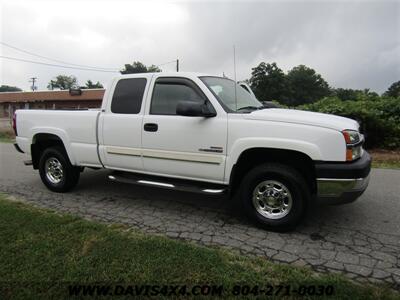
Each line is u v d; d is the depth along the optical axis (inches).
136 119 175.2
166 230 151.9
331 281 107.6
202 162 158.6
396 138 408.8
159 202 195.5
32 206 184.7
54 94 1669.5
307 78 3053.6
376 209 183.6
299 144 137.9
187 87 165.3
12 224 152.6
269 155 153.2
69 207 184.9
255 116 147.5
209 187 163.8
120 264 116.4
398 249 134.0
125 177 188.7
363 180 139.1
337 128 136.0
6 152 418.6
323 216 172.1
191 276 109.5
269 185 150.8
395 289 104.7
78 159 200.8
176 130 162.9
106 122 185.5
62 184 211.9
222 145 152.3
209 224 160.2
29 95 1745.8
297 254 128.8
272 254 128.6
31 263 116.9
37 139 220.4
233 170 151.8
